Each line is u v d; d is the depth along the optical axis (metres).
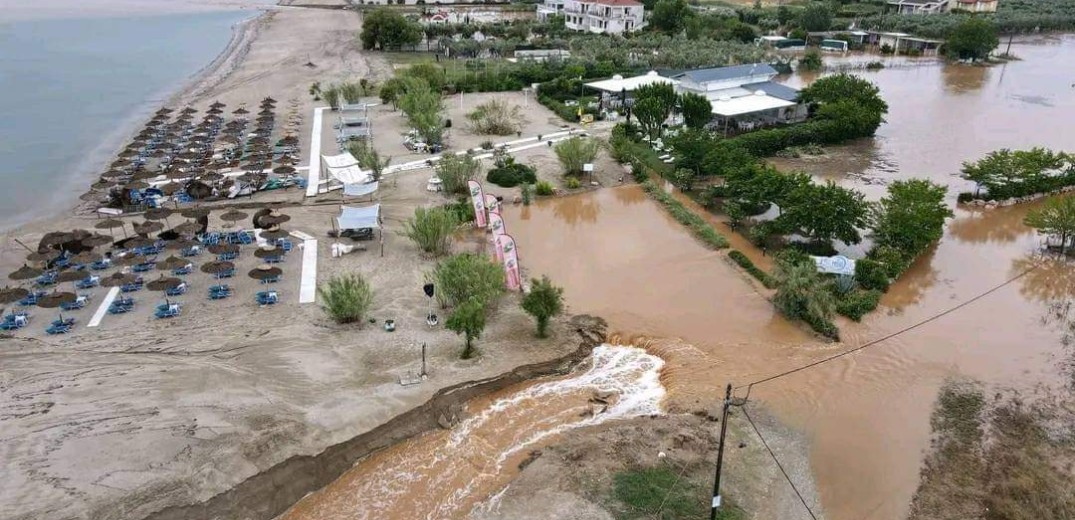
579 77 121.38
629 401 41.97
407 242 61.78
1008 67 152.38
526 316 50.31
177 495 32.53
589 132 96.44
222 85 122.75
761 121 101.56
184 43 170.38
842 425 39.62
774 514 32.84
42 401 38.44
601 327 49.84
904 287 56.91
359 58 145.38
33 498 31.72
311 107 107.38
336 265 56.94
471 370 43.03
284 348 44.44
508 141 92.06
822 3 189.12
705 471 35.16
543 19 189.75
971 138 98.25
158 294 52.00
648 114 90.12
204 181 74.00
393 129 96.94
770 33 179.25
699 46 148.62
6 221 66.81
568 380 43.97
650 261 60.66
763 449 37.28
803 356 46.62
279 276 54.50
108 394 39.09
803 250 61.34
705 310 52.59
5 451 34.41
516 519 31.98
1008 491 34.53
